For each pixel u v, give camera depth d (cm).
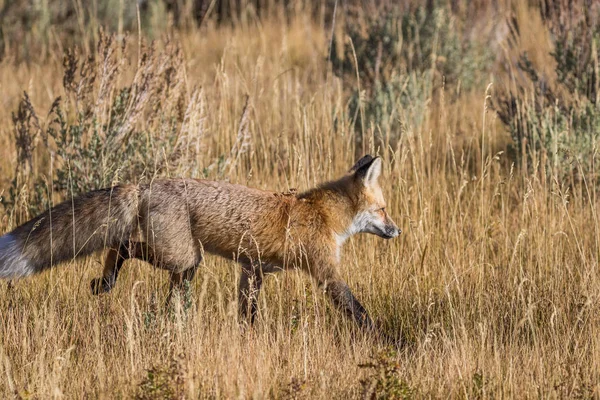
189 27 4134
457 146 2288
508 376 1162
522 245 1611
